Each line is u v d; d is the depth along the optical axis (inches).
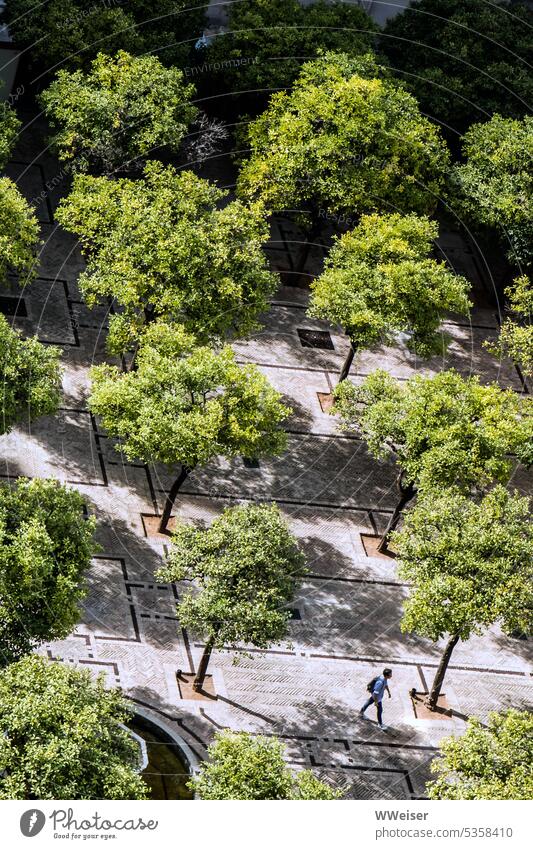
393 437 3457.2
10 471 3506.4
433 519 3137.3
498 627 3462.1
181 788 2886.3
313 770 3011.8
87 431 3683.6
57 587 2785.4
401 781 3038.9
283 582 3024.1
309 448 3814.0
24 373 3277.6
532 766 2647.6
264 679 3189.0
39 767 2413.9
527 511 3198.8
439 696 3255.4
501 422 3462.1
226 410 3304.6
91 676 3038.9
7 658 2728.8
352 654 3297.2
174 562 3038.9
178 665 3169.3
